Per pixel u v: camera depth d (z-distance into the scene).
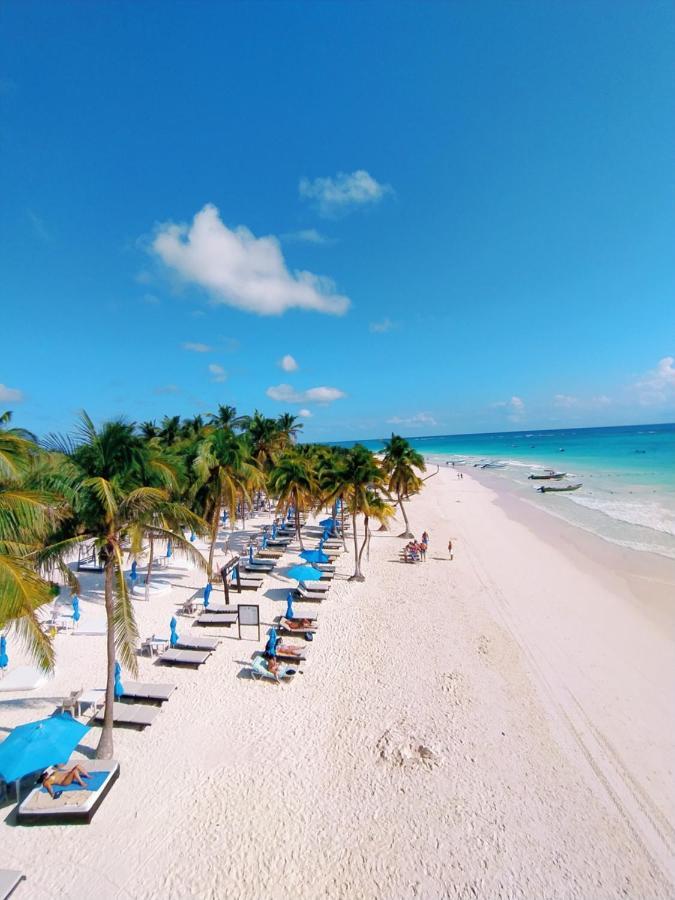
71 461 11.01
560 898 8.51
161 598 22.75
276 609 21.72
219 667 16.17
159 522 12.73
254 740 12.52
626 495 57.16
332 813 10.27
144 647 17.20
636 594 24.42
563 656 17.66
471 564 30.08
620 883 8.81
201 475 23.45
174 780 11.02
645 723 13.70
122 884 8.52
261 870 8.91
